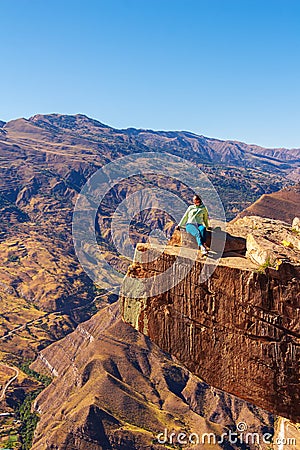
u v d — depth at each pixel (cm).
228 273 1315
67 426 8281
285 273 1272
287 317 1274
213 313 1340
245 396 1328
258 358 1298
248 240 1428
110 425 8200
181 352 1391
